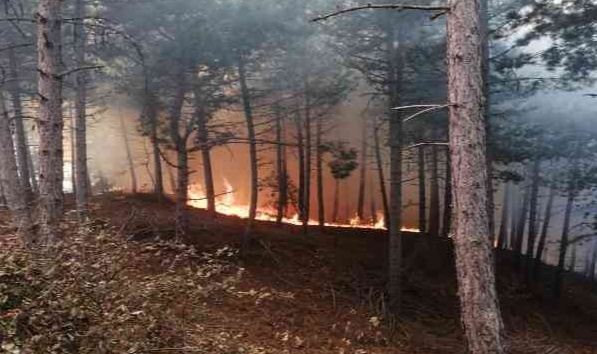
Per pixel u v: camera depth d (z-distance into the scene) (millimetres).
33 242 6234
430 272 18781
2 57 16547
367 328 11812
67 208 18000
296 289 14031
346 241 20375
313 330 11078
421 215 20328
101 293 4918
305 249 17922
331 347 10125
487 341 6816
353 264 17297
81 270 5047
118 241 6195
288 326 10883
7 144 11414
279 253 16797
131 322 5051
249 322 10344
